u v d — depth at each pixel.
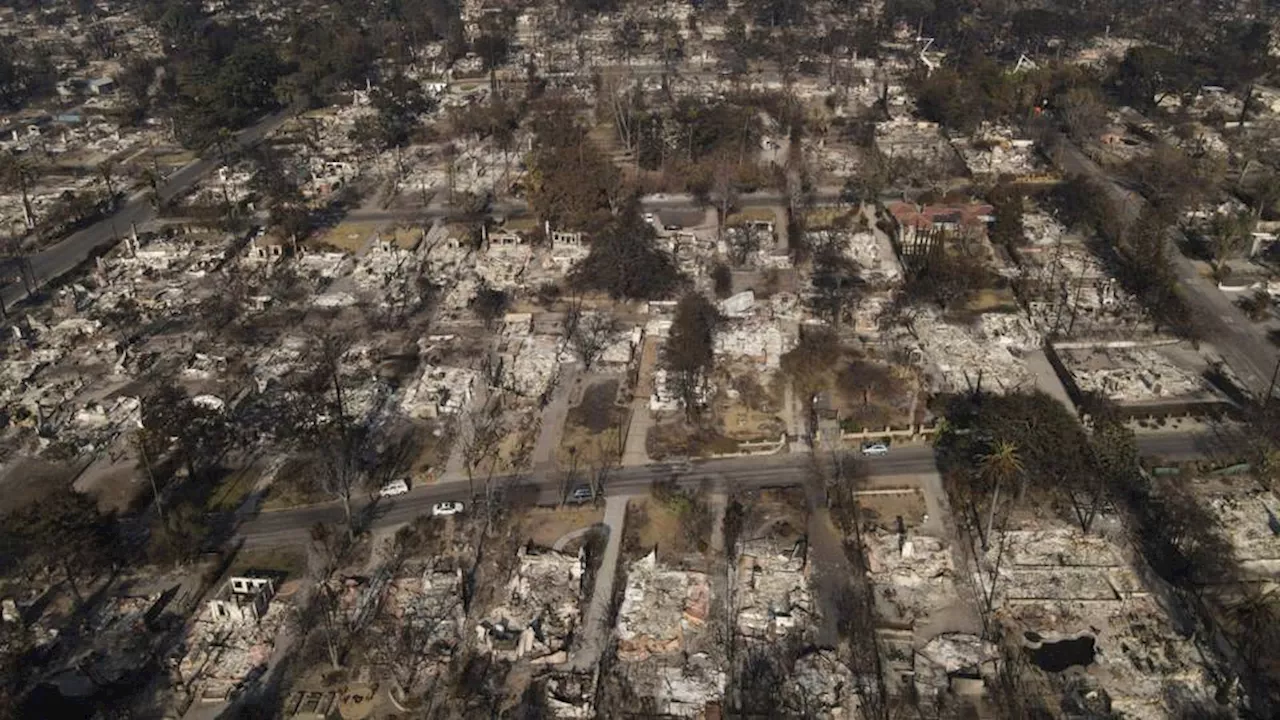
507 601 115.56
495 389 157.38
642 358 166.38
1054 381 158.75
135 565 123.25
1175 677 104.38
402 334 176.75
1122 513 128.25
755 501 130.75
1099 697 102.44
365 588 117.94
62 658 110.00
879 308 181.12
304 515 131.00
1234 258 199.75
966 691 102.44
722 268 194.00
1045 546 122.88
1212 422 147.38
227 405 153.38
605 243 197.25
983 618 112.31
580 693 103.62
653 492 132.75
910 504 130.12
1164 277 179.38
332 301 189.00
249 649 110.31
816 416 148.62
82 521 117.69
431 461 140.88
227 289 194.25
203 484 137.00
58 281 199.12
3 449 147.00
